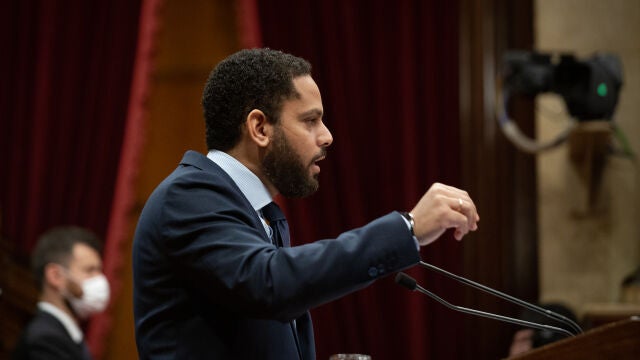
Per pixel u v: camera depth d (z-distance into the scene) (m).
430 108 13.96
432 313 13.68
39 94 14.95
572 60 12.55
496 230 13.72
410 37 14.08
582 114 12.55
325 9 14.21
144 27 14.81
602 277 13.65
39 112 14.94
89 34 15.04
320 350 13.62
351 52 14.11
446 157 13.92
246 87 5.50
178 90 15.50
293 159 5.44
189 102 15.48
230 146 5.57
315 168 5.54
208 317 5.06
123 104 14.89
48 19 15.06
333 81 14.06
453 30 14.05
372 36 14.16
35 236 14.82
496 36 13.92
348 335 13.67
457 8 14.05
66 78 14.98
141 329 5.13
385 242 4.82
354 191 13.89
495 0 13.95
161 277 5.08
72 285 12.50
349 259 4.74
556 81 12.59
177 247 4.97
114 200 14.73
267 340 5.14
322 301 4.75
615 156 13.63
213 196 5.11
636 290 12.81
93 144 14.88
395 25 14.14
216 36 15.50
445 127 13.96
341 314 13.73
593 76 12.42
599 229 13.68
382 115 14.03
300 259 4.75
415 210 4.98
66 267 12.51
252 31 14.27
